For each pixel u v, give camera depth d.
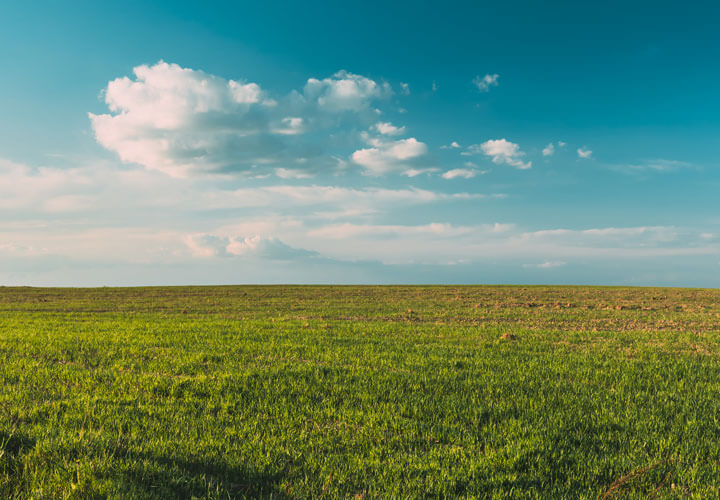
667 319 27.06
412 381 10.90
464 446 7.14
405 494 5.52
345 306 37.16
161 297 48.16
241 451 6.58
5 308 35.38
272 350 15.21
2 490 4.97
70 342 16.30
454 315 29.52
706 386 10.70
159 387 10.02
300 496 5.36
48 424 7.34
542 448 6.84
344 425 7.92
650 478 5.97
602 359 14.01
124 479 5.26
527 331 20.66
